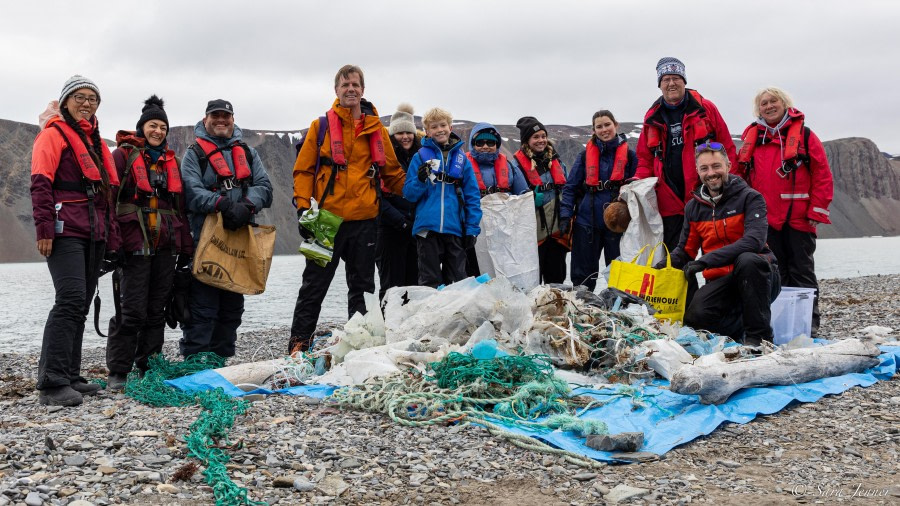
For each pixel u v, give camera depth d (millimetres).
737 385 4895
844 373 5660
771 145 7895
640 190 7988
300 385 5969
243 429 4441
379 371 5520
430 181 7715
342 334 6445
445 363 5219
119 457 3801
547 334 5852
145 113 6332
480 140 8734
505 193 8547
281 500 3309
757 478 3656
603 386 5297
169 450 3930
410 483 3559
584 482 3619
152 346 6574
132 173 6113
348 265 7688
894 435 4316
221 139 7148
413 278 9039
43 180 5246
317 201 7379
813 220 7719
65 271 5402
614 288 6734
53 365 5379
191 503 3248
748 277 6500
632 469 3807
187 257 6855
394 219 8258
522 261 8352
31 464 3668
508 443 4203
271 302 29438
